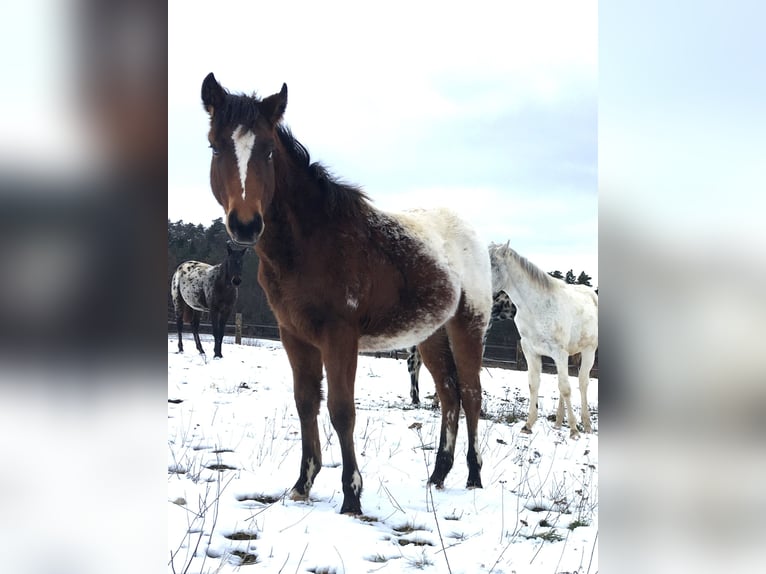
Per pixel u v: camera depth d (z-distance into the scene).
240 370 12.18
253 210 3.55
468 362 5.33
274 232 4.04
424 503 4.50
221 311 14.16
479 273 5.52
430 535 3.76
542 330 8.41
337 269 4.15
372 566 3.17
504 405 10.58
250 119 3.66
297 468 5.14
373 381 12.84
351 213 4.43
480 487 5.12
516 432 8.10
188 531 3.18
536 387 8.40
